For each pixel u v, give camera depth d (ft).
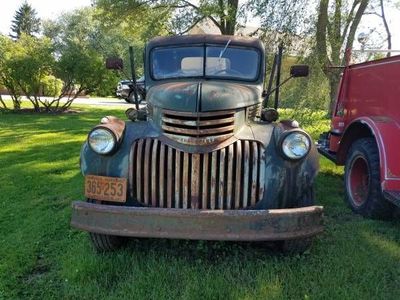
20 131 40.63
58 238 13.97
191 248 12.50
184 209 10.31
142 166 11.09
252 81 15.75
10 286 10.84
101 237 11.84
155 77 16.02
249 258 11.94
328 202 17.57
